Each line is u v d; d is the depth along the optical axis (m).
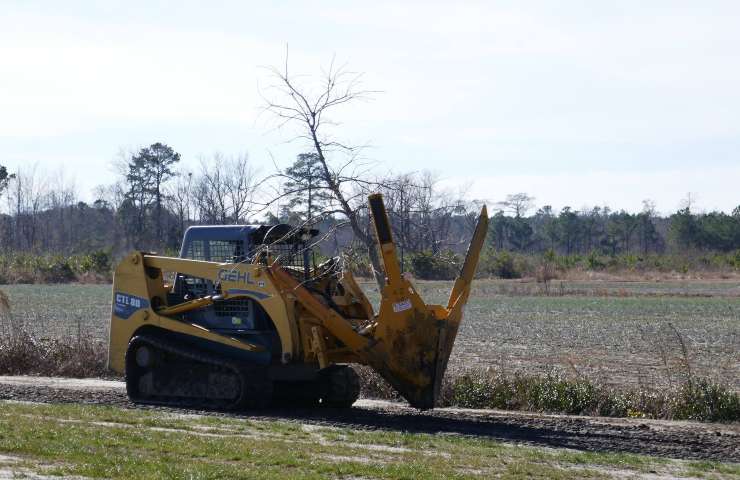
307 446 11.52
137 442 11.17
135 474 9.19
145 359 16.27
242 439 11.83
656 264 86.94
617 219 116.25
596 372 21.69
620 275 81.44
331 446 11.64
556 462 11.27
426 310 14.23
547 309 45.56
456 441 12.45
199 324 16.09
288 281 15.24
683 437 13.56
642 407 16.66
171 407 15.71
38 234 99.88
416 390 14.27
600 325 36.09
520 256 86.31
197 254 16.39
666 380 19.98
